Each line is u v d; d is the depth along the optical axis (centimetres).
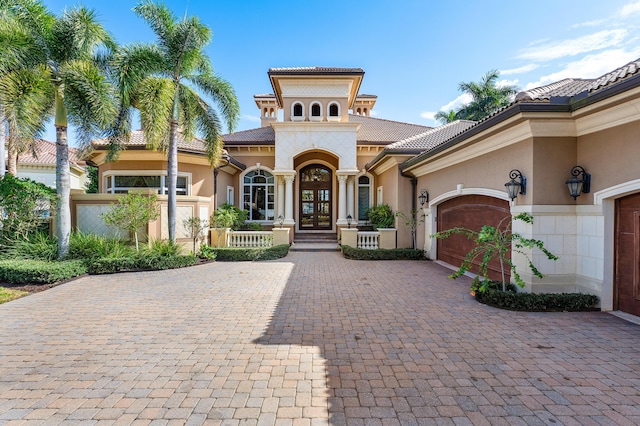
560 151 693
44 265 916
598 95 555
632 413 328
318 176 2052
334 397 356
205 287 872
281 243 1622
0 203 1027
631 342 502
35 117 1076
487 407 338
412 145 1447
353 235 1509
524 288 725
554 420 317
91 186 2694
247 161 1964
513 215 763
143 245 1205
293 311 665
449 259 1212
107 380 391
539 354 462
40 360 445
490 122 723
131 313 650
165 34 1209
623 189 592
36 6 1008
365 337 527
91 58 1096
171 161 1245
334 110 1802
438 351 473
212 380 391
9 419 316
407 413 328
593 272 666
